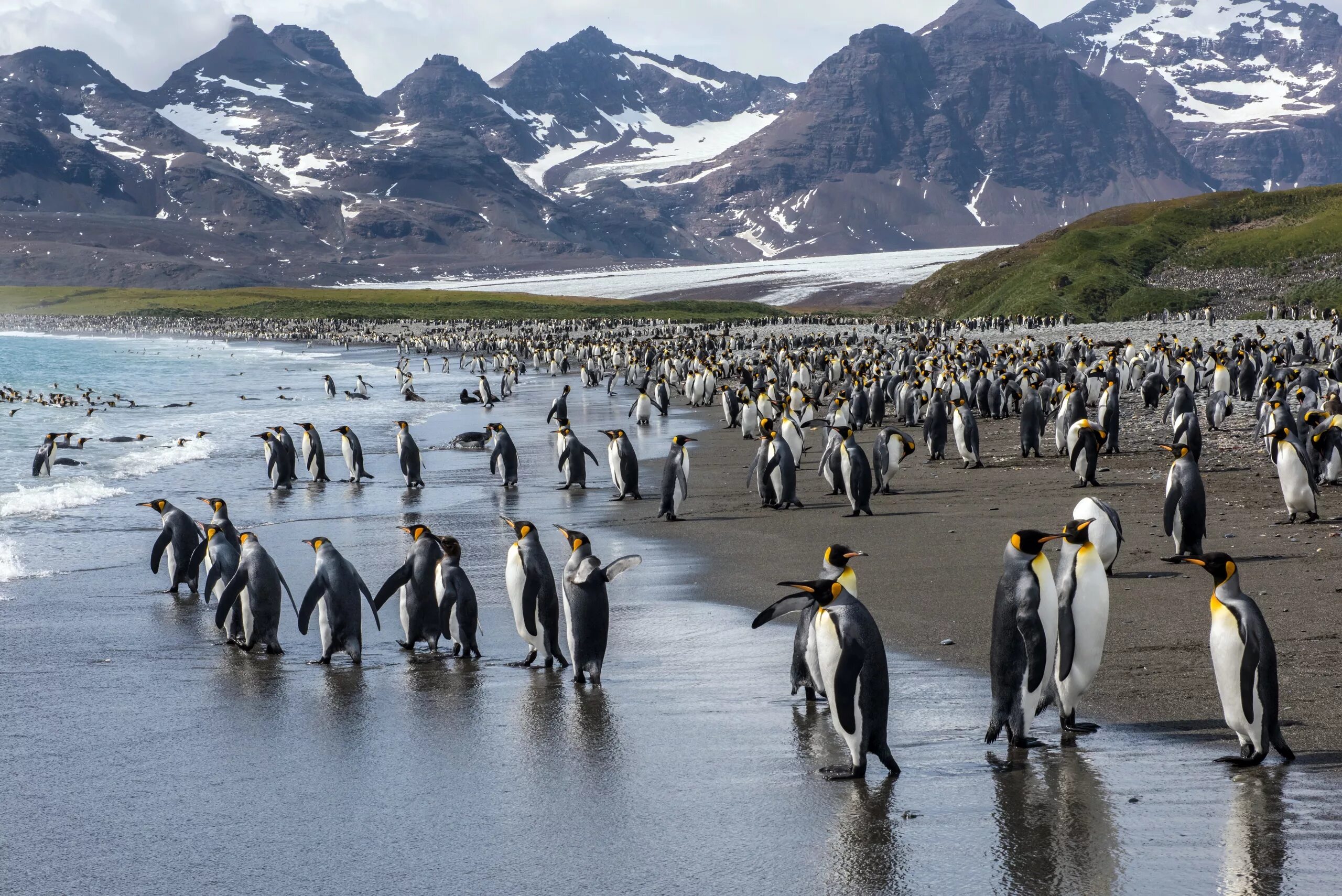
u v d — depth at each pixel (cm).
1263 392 3209
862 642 715
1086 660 770
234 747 818
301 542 1700
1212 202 14062
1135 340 7219
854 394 3581
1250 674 696
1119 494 1870
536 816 682
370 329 14125
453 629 1073
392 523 1878
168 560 1406
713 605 1245
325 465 2670
